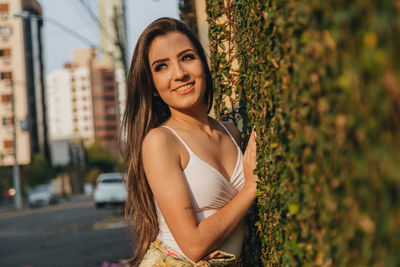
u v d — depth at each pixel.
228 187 1.84
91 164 79.19
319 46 0.93
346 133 0.84
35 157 53.53
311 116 1.03
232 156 1.98
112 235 10.92
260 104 1.69
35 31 63.28
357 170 0.80
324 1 0.87
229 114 2.54
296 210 1.22
